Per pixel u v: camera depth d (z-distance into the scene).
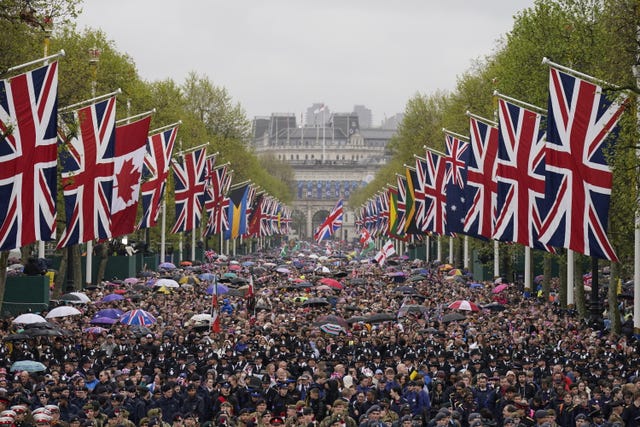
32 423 64.75
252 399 77.25
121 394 73.88
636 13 100.94
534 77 142.75
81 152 112.12
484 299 156.00
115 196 124.88
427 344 106.12
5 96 88.75
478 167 130.25
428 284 191.12
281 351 99.56
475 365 90.31
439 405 78.31
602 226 93.00
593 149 93.06
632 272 164.50
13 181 88.94
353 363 90.75
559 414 72.94
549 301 162.75
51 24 109.19
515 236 108.81
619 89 92.19
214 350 100.94
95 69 154.88
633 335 112.38
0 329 112.25
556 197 93.69
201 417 75.94
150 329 117.19
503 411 70.12
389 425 67.06
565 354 101.44
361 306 149.50
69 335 104.06
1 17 104.94
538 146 108.38
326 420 67.06
